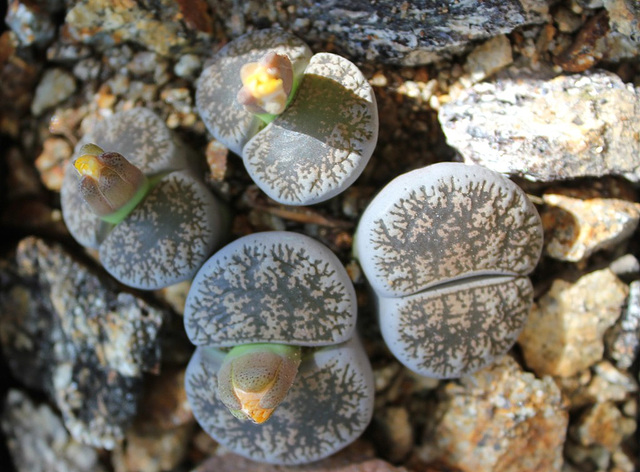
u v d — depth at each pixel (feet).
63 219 0.40
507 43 0.34
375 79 0.35
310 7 0.34
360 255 0.32
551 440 0.36
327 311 0.31
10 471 0.43
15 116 0.40
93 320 0.37
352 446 0.37
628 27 0.33
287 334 0.31
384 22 0.33
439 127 0.36
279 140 0.31
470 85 0.35
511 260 0.31
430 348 0.32
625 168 0.33
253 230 0.36
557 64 0.34
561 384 0.37
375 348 0.37
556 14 0.34
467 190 0.30
